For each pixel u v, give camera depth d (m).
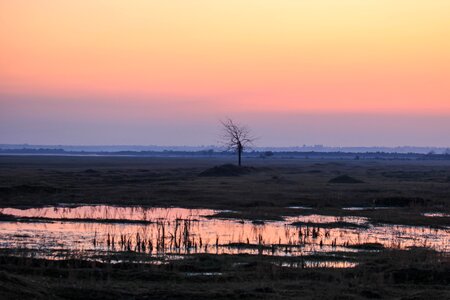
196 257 29.98
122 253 30.86
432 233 41.53
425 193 69.31
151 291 22.36
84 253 30.72
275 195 66.12
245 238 37.78
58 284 22.92
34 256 29.38
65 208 55.69
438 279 25.38
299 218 48.91
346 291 23.06
